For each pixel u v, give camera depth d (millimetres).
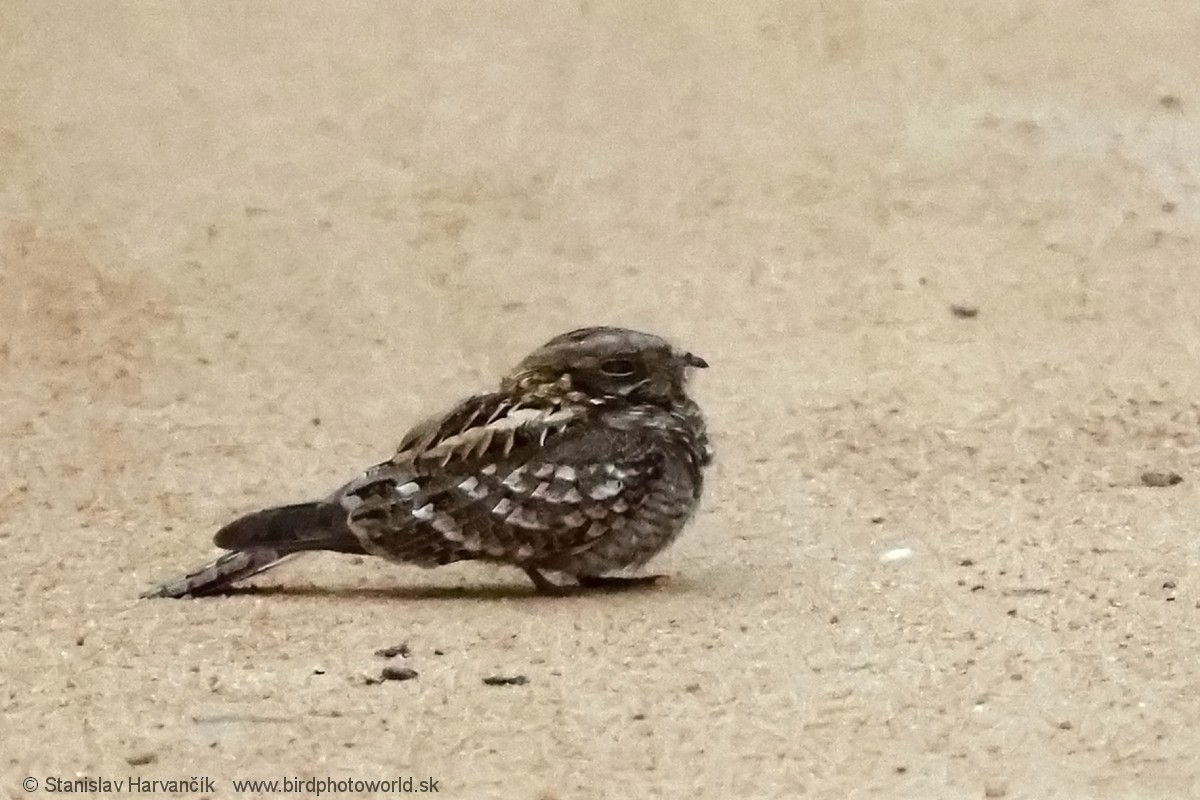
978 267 17328
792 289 16953
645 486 9695
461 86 22844
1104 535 10781
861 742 7723
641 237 18422
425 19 25156
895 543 10766
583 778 7375
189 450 13055
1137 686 8344
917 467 12445
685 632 9102
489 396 10031
